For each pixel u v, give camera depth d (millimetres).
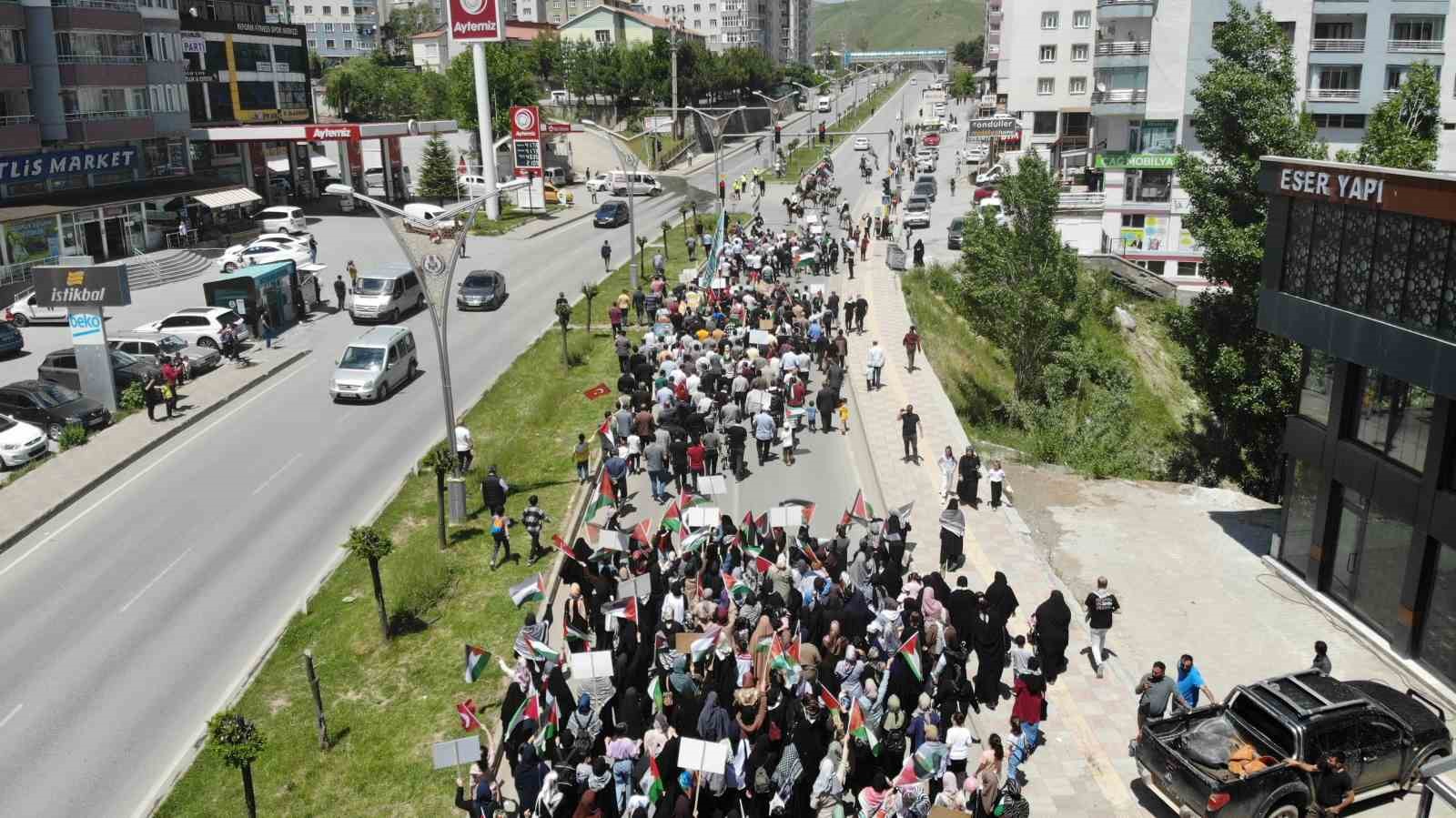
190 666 23547
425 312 55875
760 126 158000
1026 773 19234
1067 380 49125
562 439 37406
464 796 18875
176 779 19500
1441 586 22125
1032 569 27312
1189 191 42188
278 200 90188
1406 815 17609
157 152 75312
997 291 48938
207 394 42156
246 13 97938
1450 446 21719
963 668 20469
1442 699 21531
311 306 56250
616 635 20906
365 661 23359
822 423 38219
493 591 26328
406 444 37125
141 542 29734
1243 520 31406
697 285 52906
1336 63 71062
